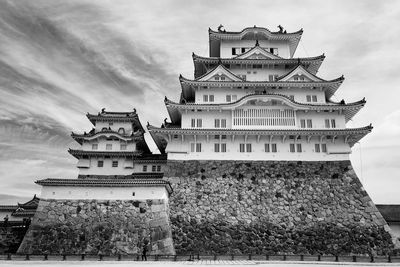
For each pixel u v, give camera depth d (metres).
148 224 34.84
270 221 38.78
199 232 37.72
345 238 37.31
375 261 31.22
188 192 41.19
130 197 36.25
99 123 53.25
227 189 41.50
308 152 44.12
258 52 51.88
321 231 38.00
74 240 33.81
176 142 44.78
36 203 50.28
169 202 40.12
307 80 49.03
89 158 49.00
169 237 34.53
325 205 40.00
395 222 43.03
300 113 46.62
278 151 44.22
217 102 48.19
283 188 41.53
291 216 39.16
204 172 42.97
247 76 51.78
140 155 48.44
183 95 51.78
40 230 34.25
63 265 25.67
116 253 33.16
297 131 43.34
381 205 46.25
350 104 45.22
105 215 35.22
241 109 46.16
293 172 42.84
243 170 43.03
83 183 36.44
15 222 40.19
